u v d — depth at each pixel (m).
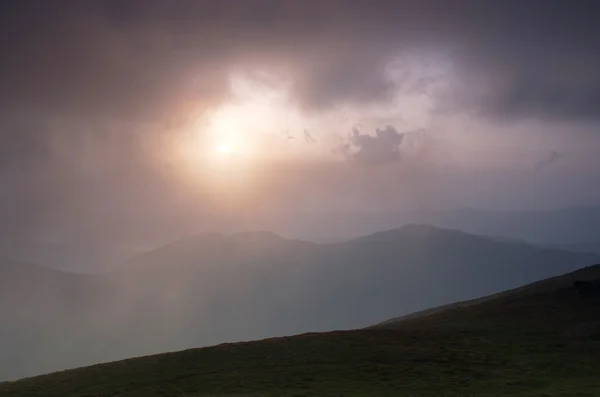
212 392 52.41
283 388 52.44
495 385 52.84
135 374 62.56
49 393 58.84
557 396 48.06
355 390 51.28
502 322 81.81
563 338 71.19
